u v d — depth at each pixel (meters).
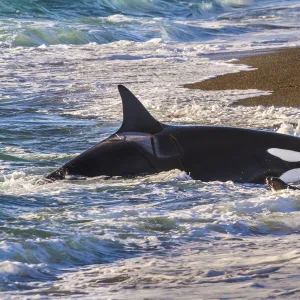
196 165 40.72
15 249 25.88
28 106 67.56
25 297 21.62
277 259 25.17
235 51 114.81
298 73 86.81
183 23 149.25
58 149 48.91
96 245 27.36
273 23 160.25
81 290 22.31
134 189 37.66
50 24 140.38
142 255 26.53
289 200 34.16
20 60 103.69
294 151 41.38
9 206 33.62
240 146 41.38
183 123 58.41
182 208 33.97
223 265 24.72
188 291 21.62
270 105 67.56
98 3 173.25
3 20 141.62
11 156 45.97
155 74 89.56
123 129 41.94
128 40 133.75
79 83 82.56
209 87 78.88
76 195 36.38
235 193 37.25
